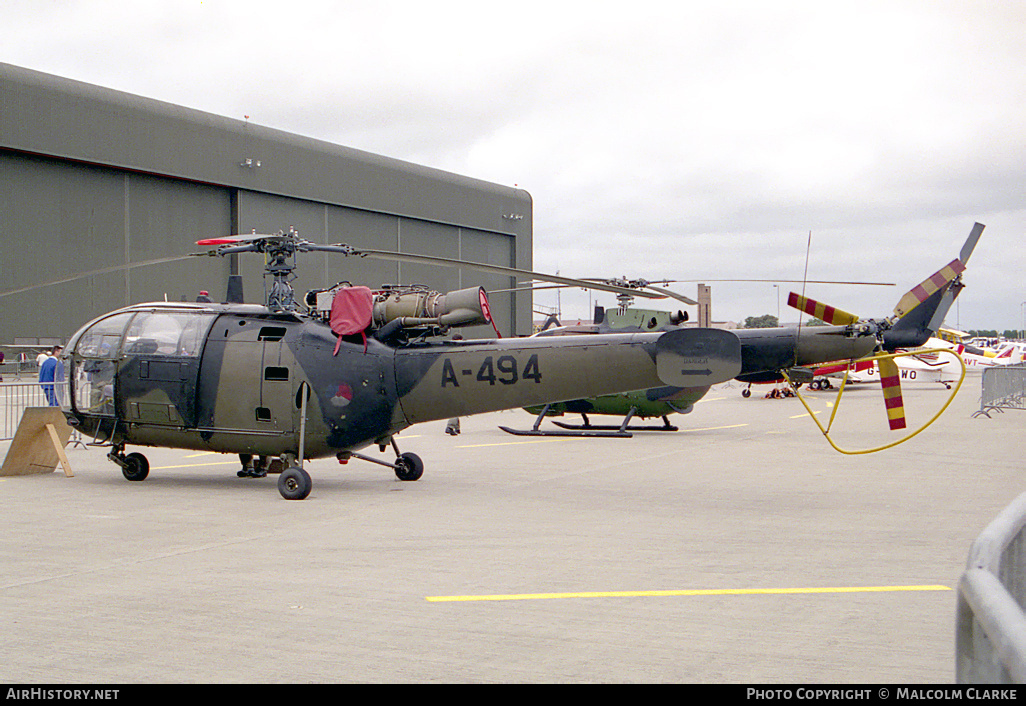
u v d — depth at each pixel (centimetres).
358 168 5897
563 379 1199
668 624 612
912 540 909
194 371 1258
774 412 2939
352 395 1230
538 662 532
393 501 1161
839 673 512
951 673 512
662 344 1153
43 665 524
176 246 4984
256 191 5312
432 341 1288
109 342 1320
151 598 676
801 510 1094
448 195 6612
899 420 1206
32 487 1291
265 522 1005
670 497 1200
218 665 526
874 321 1230
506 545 880
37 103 4309
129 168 4691
